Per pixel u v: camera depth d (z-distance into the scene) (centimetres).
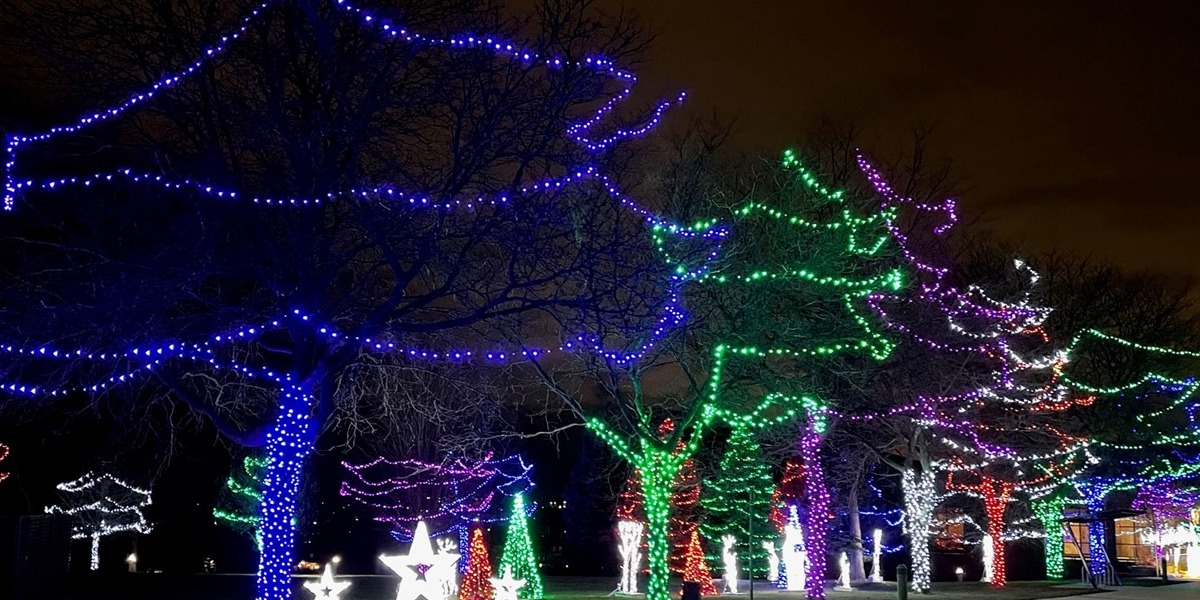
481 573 2222
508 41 1630
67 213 1622
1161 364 3969
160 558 4931
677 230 1914
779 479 4344
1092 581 3597
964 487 3709
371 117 1672
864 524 4728
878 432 3462
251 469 3641
